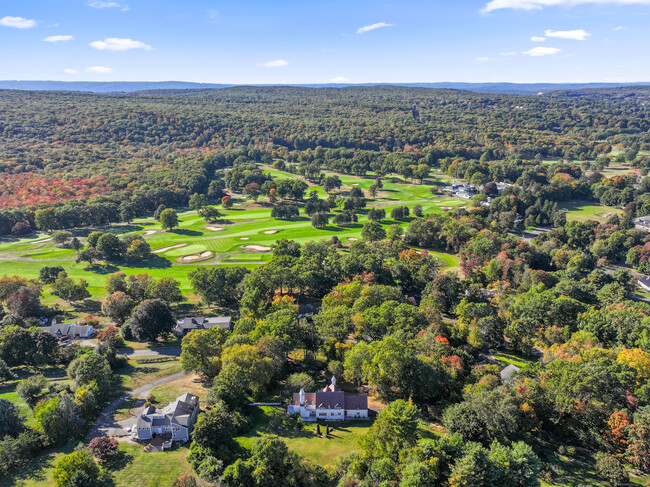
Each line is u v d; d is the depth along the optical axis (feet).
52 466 224.12
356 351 299.58
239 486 199.41
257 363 283.79
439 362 295.28
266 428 256.11
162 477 213.46
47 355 335.47
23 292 421.18
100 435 250.78
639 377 272.51
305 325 360.48
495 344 367.86
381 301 402.72
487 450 214.28
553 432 255.09
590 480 215.72
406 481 185.78
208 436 228.02
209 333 329.72
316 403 268.41
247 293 423.23
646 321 346.95
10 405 254.06
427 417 267.39
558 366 273.13
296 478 208.13
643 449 220.02
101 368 290.15
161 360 345.31
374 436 223.71
